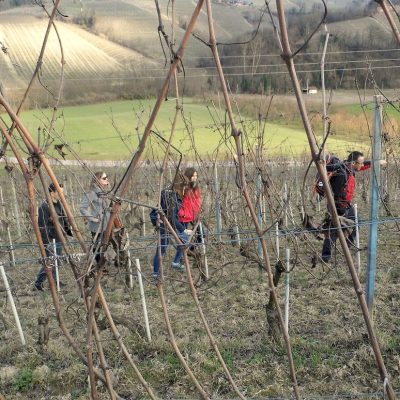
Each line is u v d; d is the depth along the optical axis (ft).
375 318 17.67
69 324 18.58
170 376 14.97
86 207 18.42
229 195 25.89
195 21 4.19
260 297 20.01
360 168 22.33
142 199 30.07
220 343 16.51
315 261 18.51
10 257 23.24
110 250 7.08
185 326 17.97
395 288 20.49
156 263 20.79
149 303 20.13
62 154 6.88
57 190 5.11
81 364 15.62
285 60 4.18
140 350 16.44
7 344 17.42
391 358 15.15
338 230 4.62
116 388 14.53
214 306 19.63
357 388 13.94
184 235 20.51
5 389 14.96
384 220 14.35
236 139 4.91
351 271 4.68
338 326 17.31
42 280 21.17
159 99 4.41
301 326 17.51
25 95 4.88
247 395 13.91
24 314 19.63
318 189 19.52
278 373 14.65
